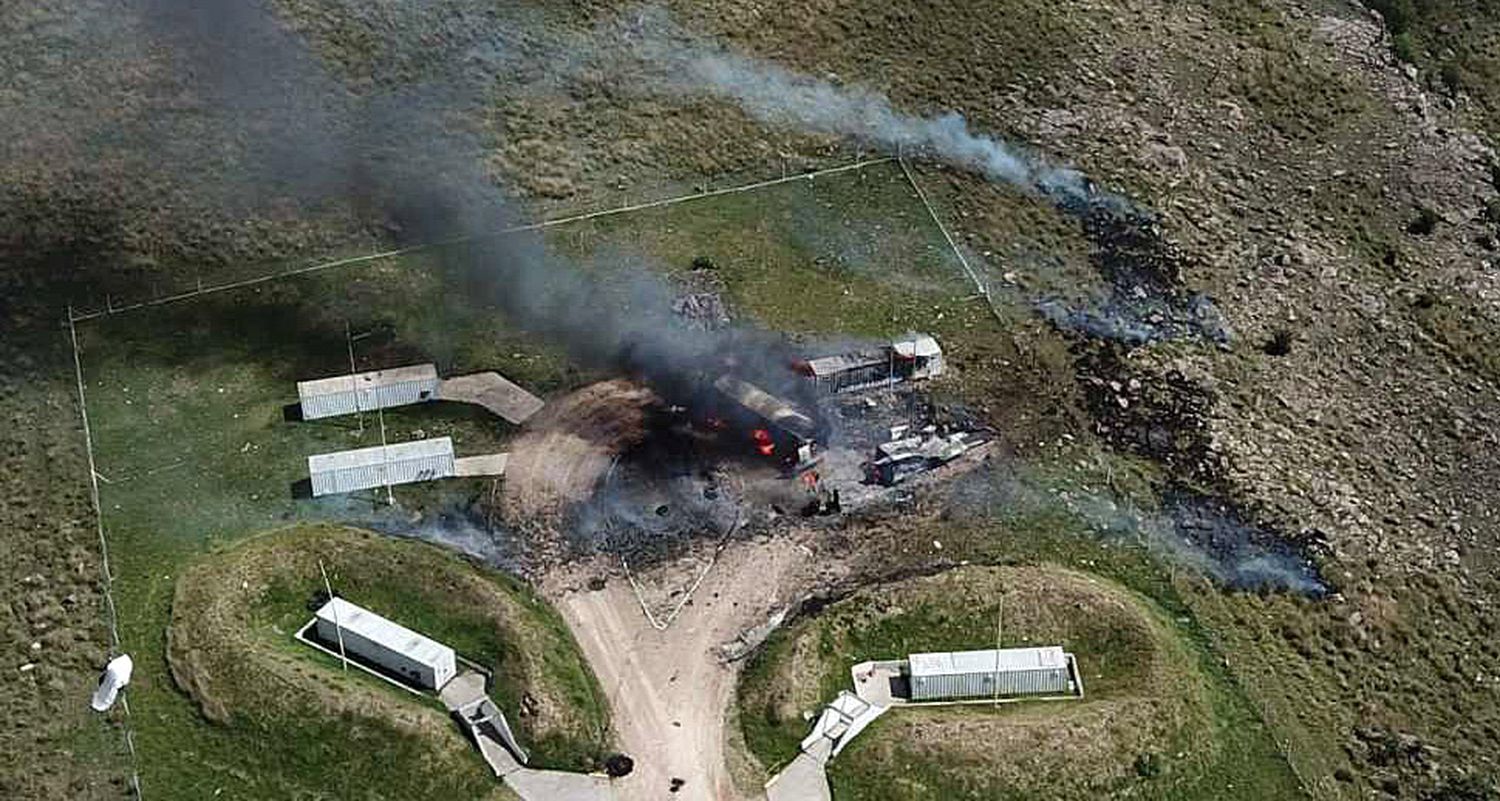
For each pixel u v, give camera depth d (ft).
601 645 139.74
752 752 130.11
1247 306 192.85
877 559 149.28
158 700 134.82
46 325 177.06
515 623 139.74
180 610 141.79
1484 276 207.51
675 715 133.28
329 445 161.89
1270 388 180.75
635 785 127.24
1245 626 148.05
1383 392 184.96
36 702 135.13
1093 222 202.39
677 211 196.34
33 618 142.92
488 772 128.26
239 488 157.07
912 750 128.47
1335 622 150.92
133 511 154.40
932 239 194.39
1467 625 155.84
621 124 207.92
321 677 134.72
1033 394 171.32
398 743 129.08
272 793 127.24
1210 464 166.40
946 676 134.00
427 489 156.25
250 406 167.53
